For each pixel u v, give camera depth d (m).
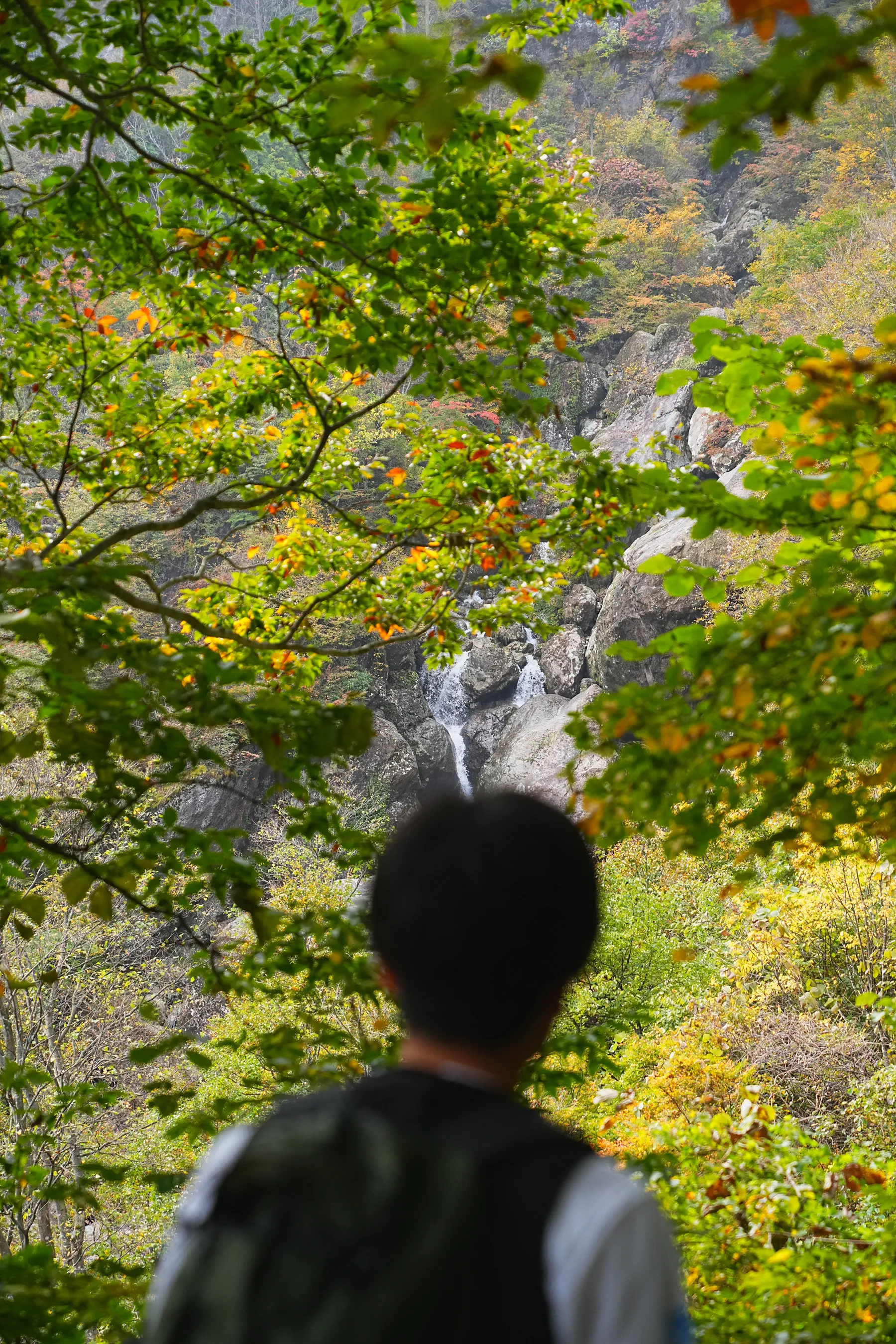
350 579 5.11
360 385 5.31
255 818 23.91
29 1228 7.82
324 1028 2.58
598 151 43.72
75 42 3.60
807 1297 2.50
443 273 3.80
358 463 6.05
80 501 24.69
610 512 5.17
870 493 2.24
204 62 3.58
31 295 4.76
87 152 3.75
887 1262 2.56
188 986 15.92
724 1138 3.40
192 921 14.57
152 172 3.98
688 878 16.97
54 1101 2.73
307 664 5.57
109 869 2.52
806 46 1.01
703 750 1.97
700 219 44.25
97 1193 10.30
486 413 31.06
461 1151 0.72
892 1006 4.28
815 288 26.23
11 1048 11.15
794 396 2.09
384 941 0.86
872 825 2.15
